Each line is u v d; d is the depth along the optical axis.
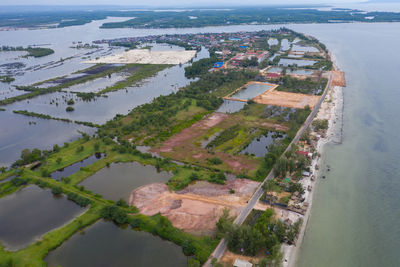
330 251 84.62
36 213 101.56
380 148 143.00
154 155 138.62
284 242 86.50
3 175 123.06
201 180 117.12
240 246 81.75
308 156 129.88
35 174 123.31
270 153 127.06
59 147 146.88
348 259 82.31
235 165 126.88
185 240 86.00
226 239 86.00
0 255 83.06
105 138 152.25
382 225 95.62
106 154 140.38
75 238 90.31
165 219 93.62
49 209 103.38
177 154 138.12
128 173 124.25
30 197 110.19
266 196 104.81
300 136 151.62
